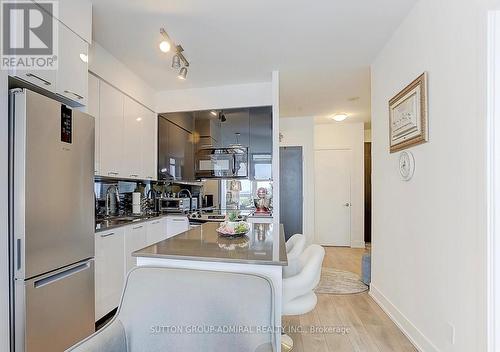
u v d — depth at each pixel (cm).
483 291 144
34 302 163
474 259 152
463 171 161
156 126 407
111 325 127
